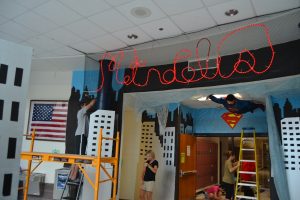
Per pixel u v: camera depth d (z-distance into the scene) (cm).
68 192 555
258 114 711
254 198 584
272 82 465
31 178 629
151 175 565
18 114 240
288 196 479
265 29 404
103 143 544
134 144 694
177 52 514
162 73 575
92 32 462
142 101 654
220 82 497
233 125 741
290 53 429
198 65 528
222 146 1098
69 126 612
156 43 485
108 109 575
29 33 480
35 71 715
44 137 681
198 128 789
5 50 235
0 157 226
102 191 530
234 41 450
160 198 634
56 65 649
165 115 672
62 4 379
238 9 362
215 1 347
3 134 229
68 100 680
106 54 556
